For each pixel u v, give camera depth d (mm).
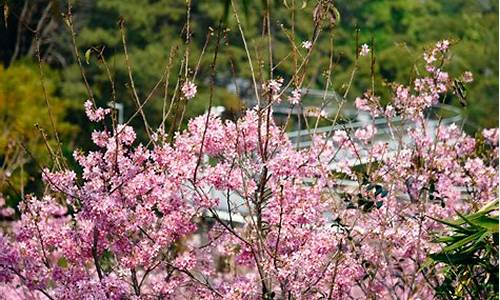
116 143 7047
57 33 30438
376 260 7676
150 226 7426
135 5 34719
